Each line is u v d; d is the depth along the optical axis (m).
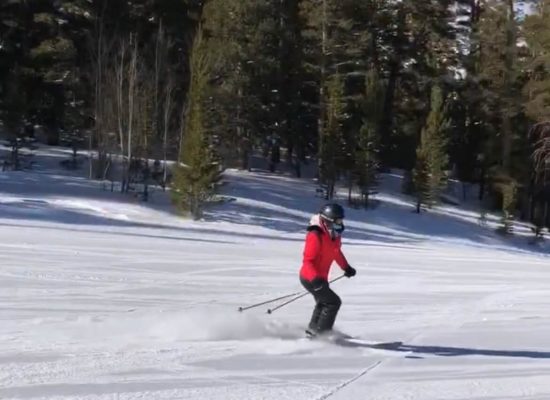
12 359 7.98
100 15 47.31
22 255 18.53
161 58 42.44
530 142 50.34
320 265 9.23
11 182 37.69
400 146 56.88
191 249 22.45
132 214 34.12
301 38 47.50
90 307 11.83
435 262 23.41
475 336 10.29
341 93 44.09
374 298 14.24
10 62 48.28
